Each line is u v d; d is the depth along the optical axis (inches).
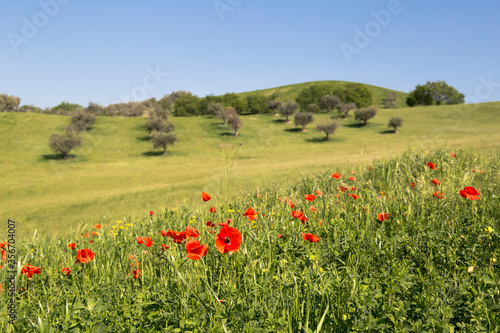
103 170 1801.2
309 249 112.3
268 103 4256.9
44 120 2955.2
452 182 159.0
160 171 1689.2
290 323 75.0
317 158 1702.8
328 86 5378.9
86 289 115.0
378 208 157.8
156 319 84.1
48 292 112.7
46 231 459.5
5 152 2162.9
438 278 92.7
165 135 2349.9
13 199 1171.3
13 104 4106.8
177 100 4859.7
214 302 86.0
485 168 221.6
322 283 88.4
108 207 740.7
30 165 1927.9
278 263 107.8
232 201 211.6
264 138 2817.4
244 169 1320.1
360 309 81.1
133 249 148.0
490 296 86.2
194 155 2284.7
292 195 207.5
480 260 107.3
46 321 88.0
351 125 3420.3
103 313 88.4
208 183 922.7
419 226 127.1
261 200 220.4
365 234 126.3
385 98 6451.8
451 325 75.9
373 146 2064.5
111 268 135.4
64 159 2107.5
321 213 162.1
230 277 107.3
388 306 79.6
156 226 187.0
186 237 107.7
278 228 143.6
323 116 4077.3
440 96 5285.4
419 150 353.4
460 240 115.6
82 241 181.8
